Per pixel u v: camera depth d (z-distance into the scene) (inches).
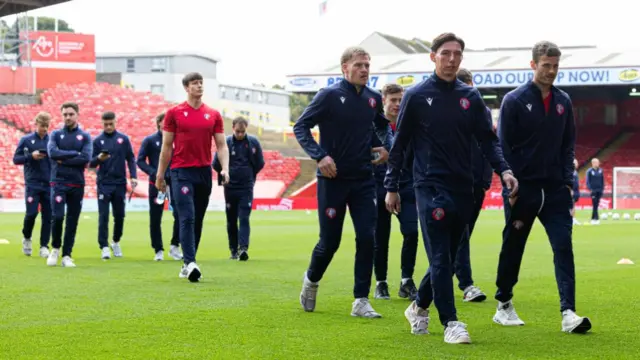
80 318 256.8
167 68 2444.6
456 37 232.5
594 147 1847.9
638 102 1875.0
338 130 268.7
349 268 434.6
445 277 228.8
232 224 499.2
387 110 322.0
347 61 270.4
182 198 365.1
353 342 223.1
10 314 264.2
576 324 238.8
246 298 308.5
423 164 234.4
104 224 499.5
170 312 270.8
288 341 223.0
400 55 1744.6
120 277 381.1
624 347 219.9
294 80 1667.1
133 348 210.8
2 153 1435.8
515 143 250.5
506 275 257.0
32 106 1635.1
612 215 1213.1
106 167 499.5
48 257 469.7
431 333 239.8
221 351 208.1
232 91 2699.3
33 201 499.8
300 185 1670.8
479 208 319.0
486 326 254.8
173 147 388.2
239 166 487.8
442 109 232.1
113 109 1713.8
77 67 1766.7
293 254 534.6
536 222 967.6
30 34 1740.9
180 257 499.2
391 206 245.3
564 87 1830.7
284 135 1988.2
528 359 204.2
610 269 433.4
